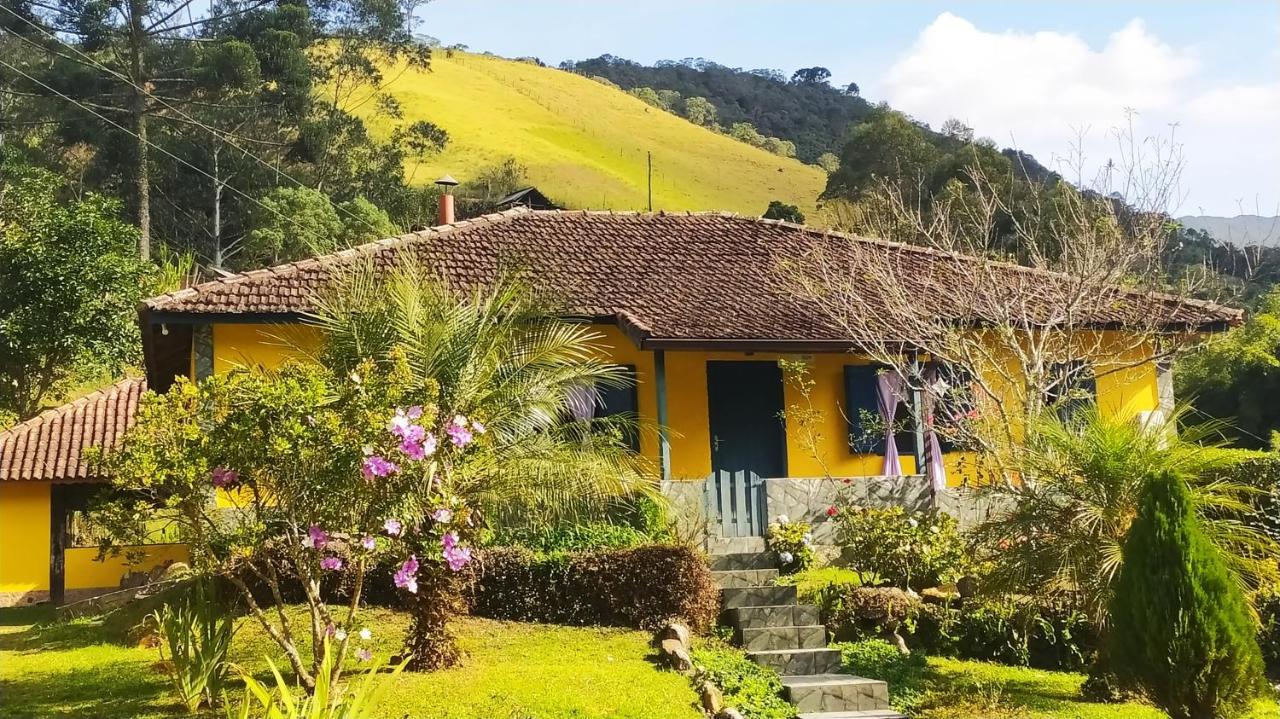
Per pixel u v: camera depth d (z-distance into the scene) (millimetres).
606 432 12383
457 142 74812
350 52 55250
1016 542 10555
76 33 42625
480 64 101250
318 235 43000
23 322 24203
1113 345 17469
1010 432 13688
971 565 12195
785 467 16641
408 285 10375
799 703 10156
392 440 8461
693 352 16625
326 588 12641
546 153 76562
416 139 59188
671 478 15656
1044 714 9727
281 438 8172
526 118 85312
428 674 9867
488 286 15844
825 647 11688
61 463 20031
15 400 25547
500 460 10055
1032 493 10695
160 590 13586
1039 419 11727
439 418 9359
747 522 14664
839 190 50406
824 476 16094
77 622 14328
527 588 12188
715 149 91375
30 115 44219
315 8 54219
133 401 22172
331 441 8266
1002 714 9727
